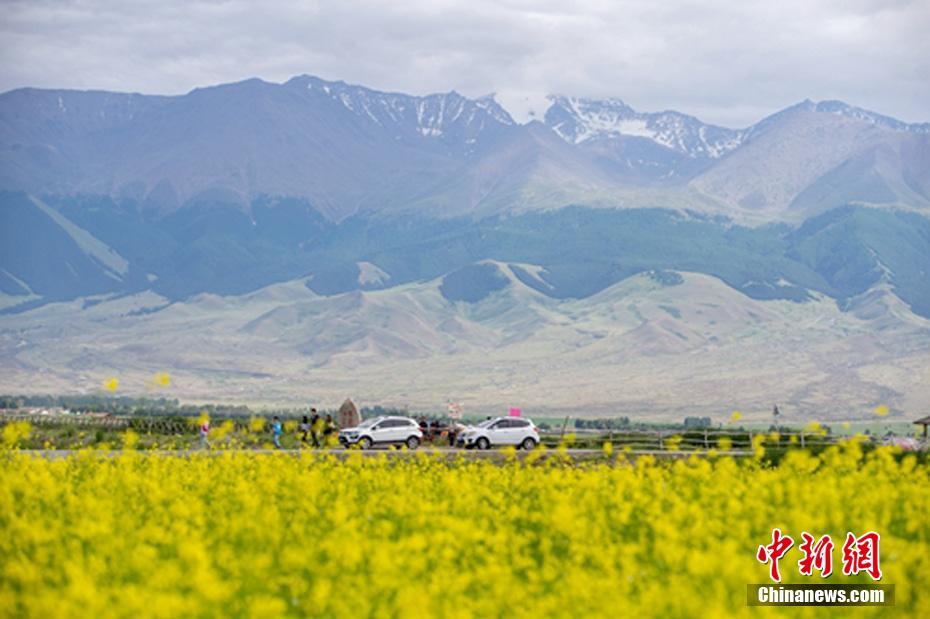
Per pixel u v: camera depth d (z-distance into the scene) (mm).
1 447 69500
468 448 113000
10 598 31219
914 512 45281
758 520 42281
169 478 52938
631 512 45031
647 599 30438
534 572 34656
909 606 33906
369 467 71812
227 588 29750
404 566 33219
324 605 30359
